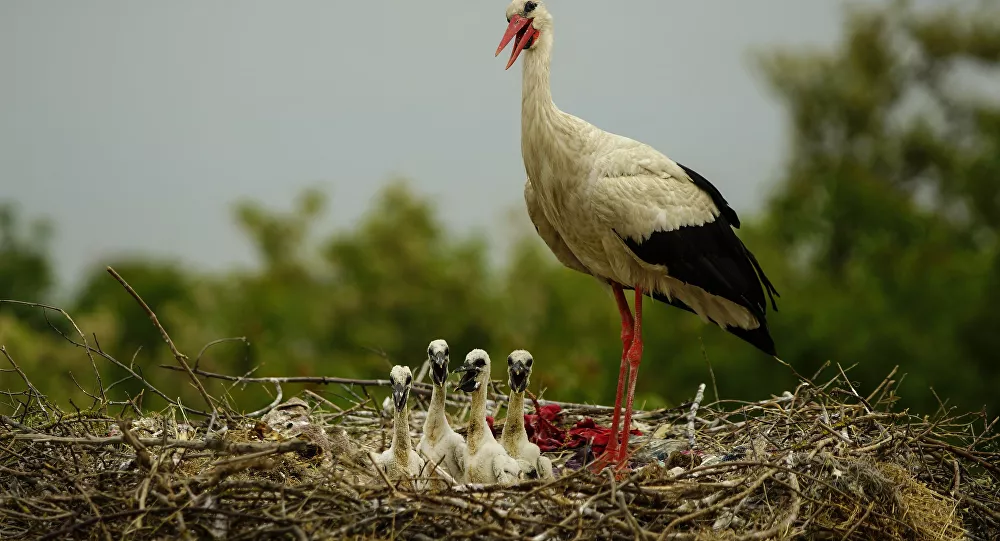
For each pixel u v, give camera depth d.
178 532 8.54
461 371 11.17
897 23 46.81
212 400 10.98
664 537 8.60
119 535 8.64
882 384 11.77
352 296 26.20
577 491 9.35
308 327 25.75
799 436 11.14
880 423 10.86
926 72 46.84
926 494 9.87
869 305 29.66
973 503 9.91
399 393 10.73
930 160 44.19
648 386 27.34
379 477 9.59
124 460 10.05
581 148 12.06
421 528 8.94
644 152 12.35
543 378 18.89
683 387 26.94
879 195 37.53
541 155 12.10
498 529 8.64
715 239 12.48
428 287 26.73
